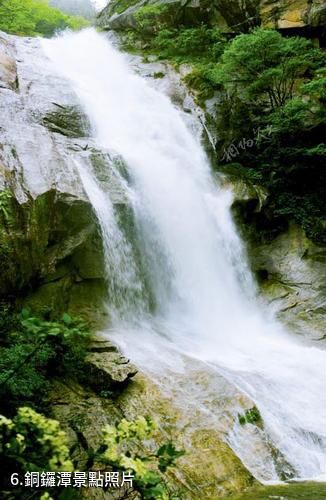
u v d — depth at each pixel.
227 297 14.73
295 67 18.05
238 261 15.73
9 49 17.31
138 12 23.05
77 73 18.59
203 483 6.49
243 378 9.45
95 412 7.20
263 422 8.16
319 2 19.50
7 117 12.45
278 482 7.05
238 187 16.42
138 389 8.05
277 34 17.02
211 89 19.45
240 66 18.28
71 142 12.89
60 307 9.98
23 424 2.99
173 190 14.66
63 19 27.81
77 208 10.19
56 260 9.83
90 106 15.91
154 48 23.34
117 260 11.62
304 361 11.54
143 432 3.19
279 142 18.16
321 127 17.91
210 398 8.30
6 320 7.83
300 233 16.22
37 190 9.37
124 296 11.65
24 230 8.72
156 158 15.39
